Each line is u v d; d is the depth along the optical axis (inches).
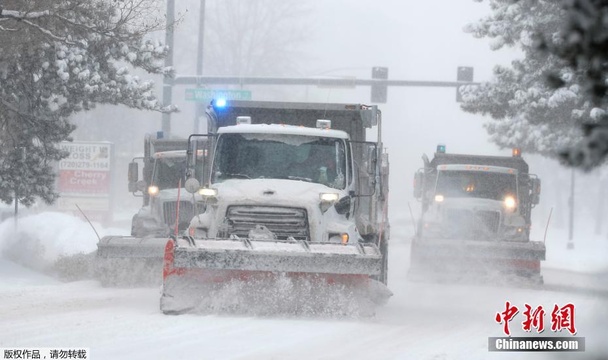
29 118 2534.5
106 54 2613.2
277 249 1330.0
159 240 1887.3
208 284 1357.0
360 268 1317.7
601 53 322.3
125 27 2240.4
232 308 1342.3
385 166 1851.6
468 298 1879.9
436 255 2349.9
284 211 1451.8
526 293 2038.6
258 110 1850.4
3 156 2605.8
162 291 1363.2
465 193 2596.0
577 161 327.0
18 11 2027.6
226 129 1610.5
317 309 1347.2
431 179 2650.1
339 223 1489.9
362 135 1825.8
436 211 2529.5
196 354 976.3
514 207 2518.5
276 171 1572.3
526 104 3358.8
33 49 2288.4
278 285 1344.7
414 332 1235.9
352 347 1068.5
